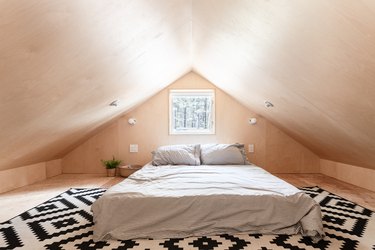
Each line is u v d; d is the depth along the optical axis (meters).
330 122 2.69
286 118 3.56
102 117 3.62
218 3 1.84
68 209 2.58
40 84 1.85
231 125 4.39
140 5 1.65
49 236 1.92
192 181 2.48
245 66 2.73
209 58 3.25
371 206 2.63
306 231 1.89
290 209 1.97
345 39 1.42
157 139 4.38
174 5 1.93
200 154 3.88
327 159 4.24
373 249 1.68
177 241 1.83
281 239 1.85
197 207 1.97
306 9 1.38
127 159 4.39
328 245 1.75
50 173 4.18
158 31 2.20
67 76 1.98
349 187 3.47
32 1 1.14
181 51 3.14
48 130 2.83
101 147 4.41
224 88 4.14
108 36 1.79
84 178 4.09
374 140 2.43
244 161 3.77
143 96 3.94
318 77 1.99
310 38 1.61
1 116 1.96
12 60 1.44
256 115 4.39
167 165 3.62
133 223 1.92
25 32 1.30
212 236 1.91
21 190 3.36
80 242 1.82
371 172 3.31
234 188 2.21
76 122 3.14
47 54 1.58
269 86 2.86
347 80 1.78
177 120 4.46
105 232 1.88
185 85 4.40
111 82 2.63
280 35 1.77
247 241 1.82
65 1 1.27
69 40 1.58
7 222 2.21
